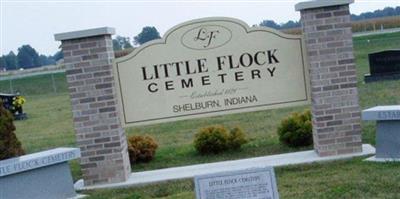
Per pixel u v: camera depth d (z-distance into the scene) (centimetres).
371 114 921
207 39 1012
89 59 978
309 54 981
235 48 1013
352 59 979
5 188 864
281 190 830
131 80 1016
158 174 1016
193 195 852
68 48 977
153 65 1016
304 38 1005
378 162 921
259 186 612
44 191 895
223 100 1025
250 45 1012
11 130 962
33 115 2798
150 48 1012
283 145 1205
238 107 1027
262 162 1012
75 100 988
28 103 3612
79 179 1073
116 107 991
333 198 762
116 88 1011
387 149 933
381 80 2278
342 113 990
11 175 867
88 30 965
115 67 1011
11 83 5056
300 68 1016
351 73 981
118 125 990
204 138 1202
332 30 973
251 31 1011
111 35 1017
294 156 1028
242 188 614
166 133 1661
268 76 1020
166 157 1228
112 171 993
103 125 988
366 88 2117
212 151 1205
